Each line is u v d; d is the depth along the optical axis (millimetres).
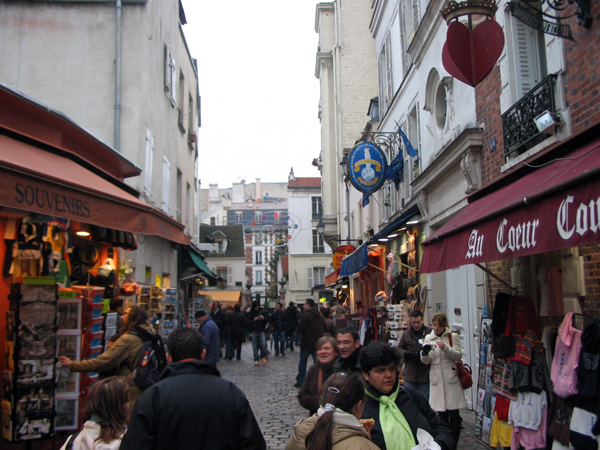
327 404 2619
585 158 4395
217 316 20391
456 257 5805
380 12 17078
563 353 4773
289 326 19188
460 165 8578
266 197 89438
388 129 16344
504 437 5789
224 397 3061
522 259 6840
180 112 17453
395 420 3078
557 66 5895
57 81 11797
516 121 6773
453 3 5836
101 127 11656
